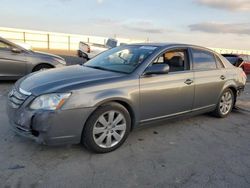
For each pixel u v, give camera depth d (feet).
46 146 12.21
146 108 13.20
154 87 13.25
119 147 12.67
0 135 13.12
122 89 12.10
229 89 18.56
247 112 20.59
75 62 55.83
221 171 11.16
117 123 12.25
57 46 125.18
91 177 10.02
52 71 13.57
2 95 21.52
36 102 10.71
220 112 18.34
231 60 55.16
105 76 12.35
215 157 12.45
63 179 9.77
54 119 10.52
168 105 14.19
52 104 10.55
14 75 25.73
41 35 120.78
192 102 15.57
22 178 9.65
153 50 14.28
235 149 13.53
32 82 11.90
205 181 10.30
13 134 13.28
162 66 13.08
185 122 17.21
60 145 11.84
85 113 11.09
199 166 11.46
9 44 25.41
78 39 129.29
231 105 19.16
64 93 10.70
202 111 16.74
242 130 16.51
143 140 13.82
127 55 14.65
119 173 10.44
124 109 12.31
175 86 14.24
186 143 13.85
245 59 60.70
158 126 16.05
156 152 12.54
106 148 12.01
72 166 10.71
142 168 10.96
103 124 11.76
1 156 11.11
